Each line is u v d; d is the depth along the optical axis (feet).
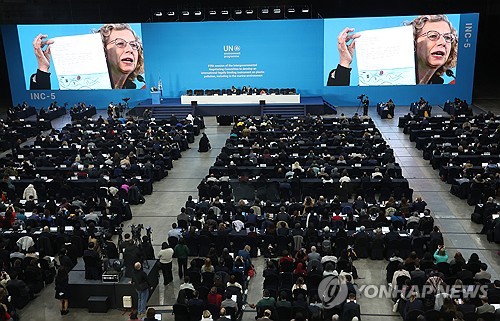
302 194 81.87
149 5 155.43
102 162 93.20
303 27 143.23
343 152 94.22
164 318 55.16
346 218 69.62
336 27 142.41
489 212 71.51
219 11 153.69
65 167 92.94
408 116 122.52
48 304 58.70
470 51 141.69
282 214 69.56
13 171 89.45
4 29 149.07
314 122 118.93
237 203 78.64
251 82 147.95
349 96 147.23
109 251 62.39
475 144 95.96
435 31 140.05
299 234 64.64
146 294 55.06
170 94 150.41
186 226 70.13
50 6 154.10
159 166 94.53
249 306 56.85
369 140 101.55
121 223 77.46
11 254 62.34
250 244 66.28
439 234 62.95
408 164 99.14
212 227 67.82
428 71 143.13
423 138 106.11
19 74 152.05
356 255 66.23
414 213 68.54
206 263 56.59
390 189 81.15
